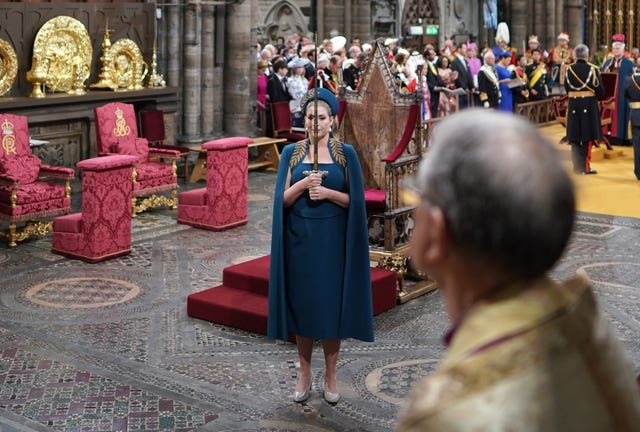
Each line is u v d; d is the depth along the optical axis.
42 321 6.41
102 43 11.79
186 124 13.19
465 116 1.16
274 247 4.93
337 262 4.89
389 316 6.55
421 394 1.04
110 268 7.89
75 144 11.41
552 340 1.05
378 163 7.31
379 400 5.02
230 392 5.13
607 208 10.48
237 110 13.73
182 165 12.90
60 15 11.17
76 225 8.11
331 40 15.45
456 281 1.17
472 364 1.03
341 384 5.25
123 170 8.20
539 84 17.53
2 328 6.24
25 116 10.03
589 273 7.69
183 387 5.20
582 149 12.75
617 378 1.10
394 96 7.14
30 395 5.06
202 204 9.46
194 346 5.93
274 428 4.65
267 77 14.49
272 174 12.98
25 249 8.53
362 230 4.93
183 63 13.08
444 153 1.14
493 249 1.11
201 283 7.46
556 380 1.04
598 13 25.36
